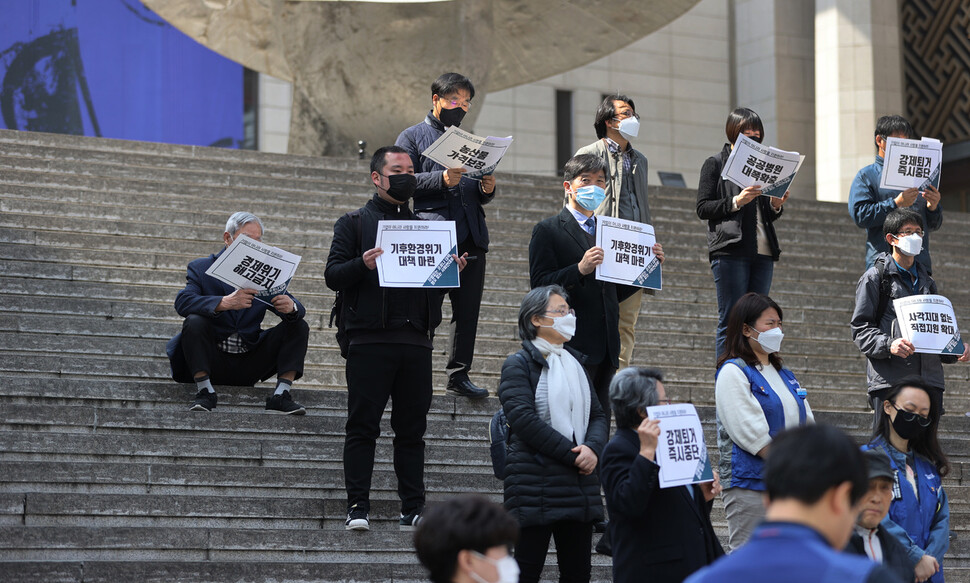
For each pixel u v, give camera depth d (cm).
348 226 687
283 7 1739
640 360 991
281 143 2364
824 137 2152
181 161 1245
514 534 349
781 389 607
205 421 762
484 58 1758
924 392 582
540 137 2516
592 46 1991
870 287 768
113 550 636
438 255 661
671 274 1163
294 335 803
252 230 793
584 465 558
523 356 584
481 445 811
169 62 2312
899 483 579
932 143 805
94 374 830
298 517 696
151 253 1021
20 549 620
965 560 762
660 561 500
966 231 1480
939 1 2252
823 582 267
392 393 686
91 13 2275
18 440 704
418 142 785
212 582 612
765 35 2519
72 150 1205
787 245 1327
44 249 990
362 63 1708
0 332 870
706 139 2623
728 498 607
